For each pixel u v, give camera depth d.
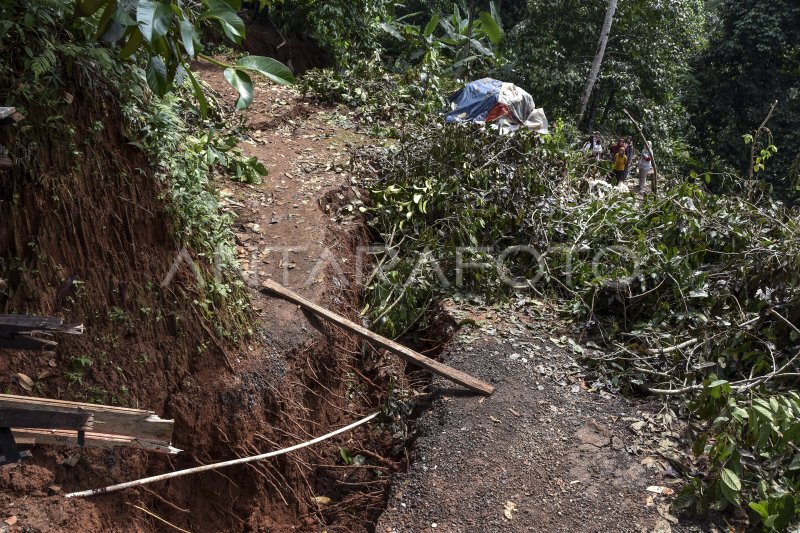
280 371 4.90
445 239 6.89
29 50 3.91
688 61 18.19
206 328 4.57
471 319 5.98
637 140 15.41
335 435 5.21
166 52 3.27
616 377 5.33
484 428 4.81
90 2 3.24
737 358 5.23
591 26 14.88
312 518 4.71
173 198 4.69
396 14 19.44
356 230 6.95
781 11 16.89
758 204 7.57
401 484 4.47
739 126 18.44
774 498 3.89
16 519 3.34
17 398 2.61
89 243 4.14
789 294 5.49
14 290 3.78
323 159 7.97
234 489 4.43
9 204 3.80
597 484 4.35
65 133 4.07
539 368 5.42
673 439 4.70
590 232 6.75
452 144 7.73
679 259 5.87
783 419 4.18
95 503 3.68
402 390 5.59
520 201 7.16
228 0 3.26
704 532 4.02
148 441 2.88
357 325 5.48
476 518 4.15
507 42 16.58
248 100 3.36
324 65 13.00
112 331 4.12
